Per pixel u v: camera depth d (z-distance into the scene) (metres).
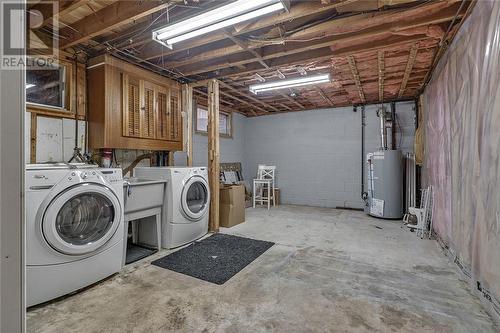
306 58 3.28
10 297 0.58
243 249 3.09
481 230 1.88
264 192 6.62
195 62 3.43
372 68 3.73
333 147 6.14
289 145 6.66
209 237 3.58
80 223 2.21
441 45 2.81
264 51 3.14
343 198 6.02
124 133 3.13
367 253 2.98
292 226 4.22
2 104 0.56
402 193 4.91
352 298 2.00
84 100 3.06
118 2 2.30
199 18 2.21
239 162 6.93
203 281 2.29
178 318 1.75
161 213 3.15
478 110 1.93
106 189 2.29
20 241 0.59
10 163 0.58
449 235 2.82
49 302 1.94
